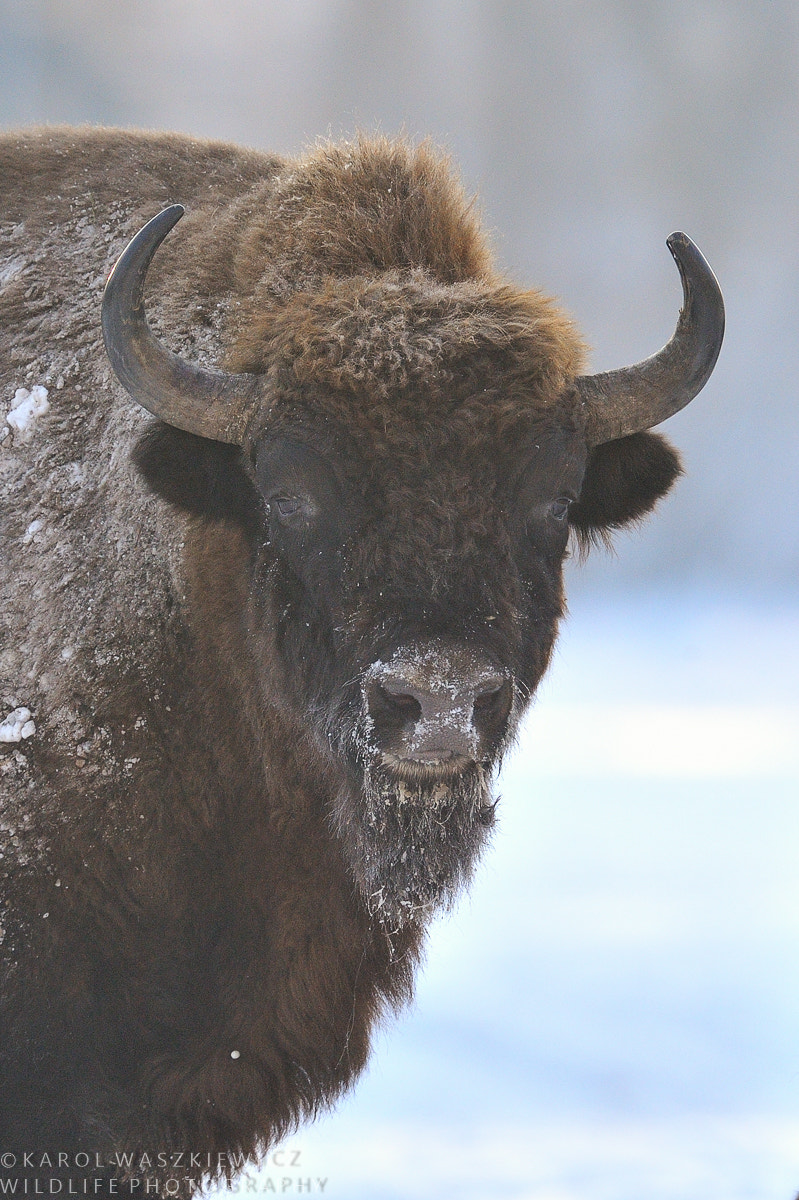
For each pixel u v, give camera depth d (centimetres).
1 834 1486
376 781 1351
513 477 1384
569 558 1739
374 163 1625
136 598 1562
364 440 1355
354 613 1343
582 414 1500
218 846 1572
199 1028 1567
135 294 1418
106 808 1513
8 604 1545
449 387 1365
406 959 1703
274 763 1552
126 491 1585
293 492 1397
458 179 1683
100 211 1712
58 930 1491
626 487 1644
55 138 1803
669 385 1532
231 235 1662
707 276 1498
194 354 1606
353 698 1346
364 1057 1677
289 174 1686
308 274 1545
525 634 1403
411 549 1330
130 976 1533
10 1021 1469
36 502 1577
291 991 1591
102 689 1531
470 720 1280
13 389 1619
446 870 1402
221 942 1580
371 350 1381
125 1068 1537
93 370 1625
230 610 1555
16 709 1517
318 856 1581
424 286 1472
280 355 1423
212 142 1825
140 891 1529
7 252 1697
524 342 1408
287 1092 1614
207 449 1502
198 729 1557
